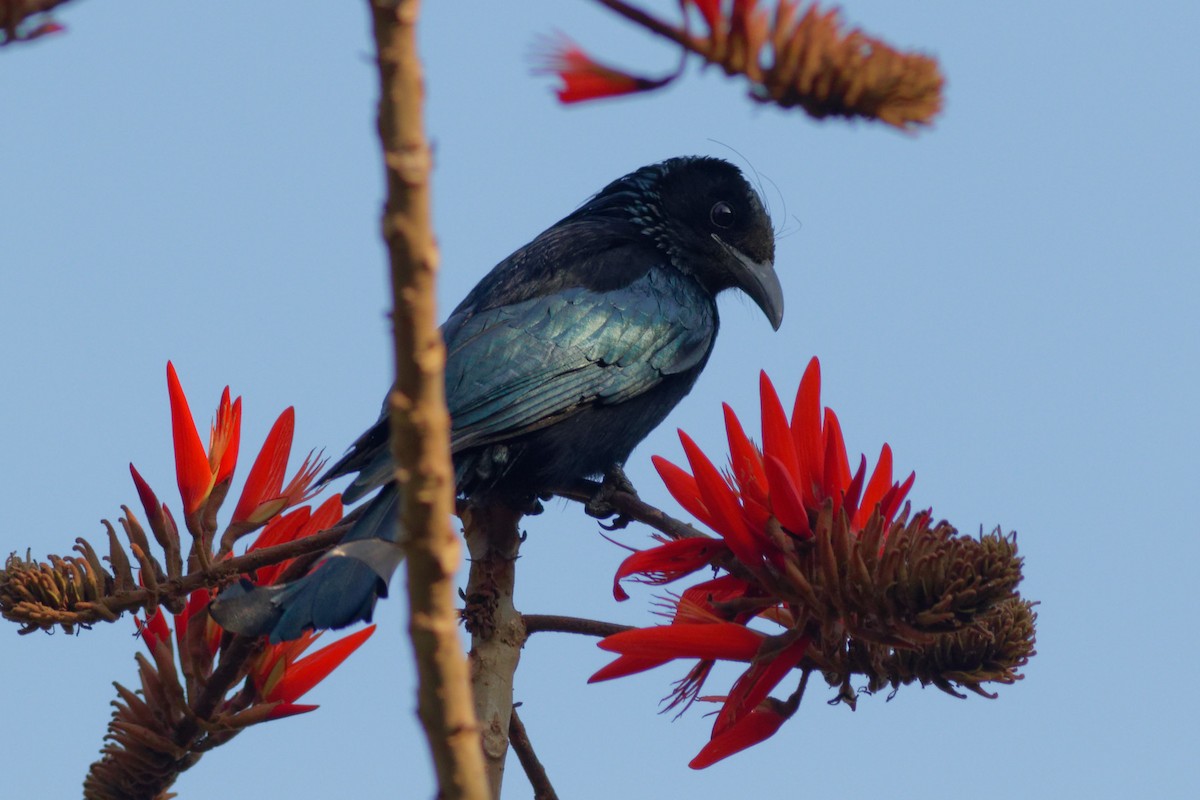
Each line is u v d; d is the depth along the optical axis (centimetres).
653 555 733
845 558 676
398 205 367
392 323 377
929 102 377
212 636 794
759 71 376
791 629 701
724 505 705
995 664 709
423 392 379
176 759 777
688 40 377
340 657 789
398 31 361
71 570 786
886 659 719
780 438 736
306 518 859
